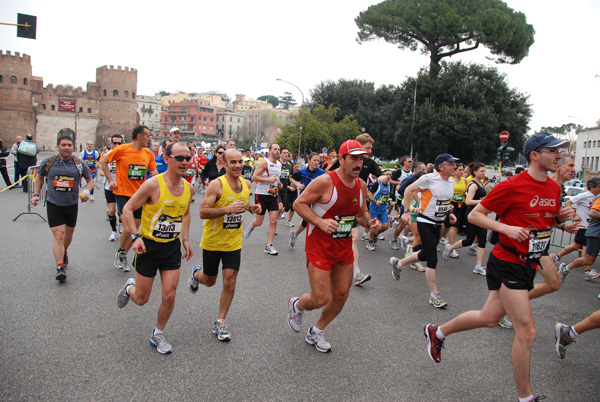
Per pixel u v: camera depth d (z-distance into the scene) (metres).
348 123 48.25
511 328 4.65
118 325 4.20
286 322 4.51
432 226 5.36
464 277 6.77
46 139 81.69
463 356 3.94
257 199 7.66
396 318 4.81
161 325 3.74
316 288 3.63
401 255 8.25
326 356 3.80
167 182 3.70
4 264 6.03
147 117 128.62
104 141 82.56
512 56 34.09
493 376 3.58
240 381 3.31
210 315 4.58
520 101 34.56
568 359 4.00
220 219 3.98
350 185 3.65
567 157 4.94
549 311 5.41
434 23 32.28
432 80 34.25
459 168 8.14
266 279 6.05
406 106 35.84
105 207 12.06
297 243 8.70
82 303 4.72
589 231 6.64
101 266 6.20
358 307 5.13
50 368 3.35
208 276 4.25
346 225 3.66
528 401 2.99
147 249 3.72
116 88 84.62
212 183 3.99
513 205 3.21
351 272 3.81
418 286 6.15
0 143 15.15
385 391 3.27
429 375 3.55
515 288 3.10
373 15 33.09
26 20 11.92
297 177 8.64
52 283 5.33
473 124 31.86
